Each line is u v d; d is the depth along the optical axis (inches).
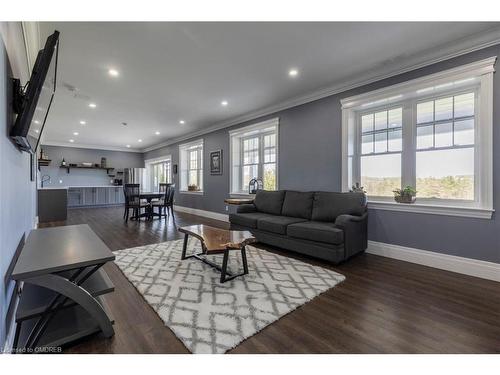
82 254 56.5
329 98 147.0
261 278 94.9
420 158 117.6
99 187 363.6
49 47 53.4
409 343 57.4
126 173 379.9
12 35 59.4
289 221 132.3
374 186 134.7
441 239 106.6
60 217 236.5
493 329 62.7
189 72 124.8
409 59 111.0
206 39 95.7
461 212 100.6
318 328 63.4
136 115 205.8
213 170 249.1
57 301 52.6
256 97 161.8
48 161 294.4
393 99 122.3
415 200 117.2
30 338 50.8
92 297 56.1
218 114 203.0
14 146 60.6
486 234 95.3
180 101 169.9
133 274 98.5
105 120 222.7
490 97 93.1
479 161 98.1
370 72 124.3
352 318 68.0
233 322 65.3
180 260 116.4
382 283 91.3
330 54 107.7
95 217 254.2
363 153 139.1
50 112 195.6
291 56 109.1
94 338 58.2
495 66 92.0
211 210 253.6
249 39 96.0
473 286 88.2
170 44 98.9
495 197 93.0
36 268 47.6
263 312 70.4
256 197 177.9
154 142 346.6
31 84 52.6
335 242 105.5
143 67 118.9
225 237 102.3
